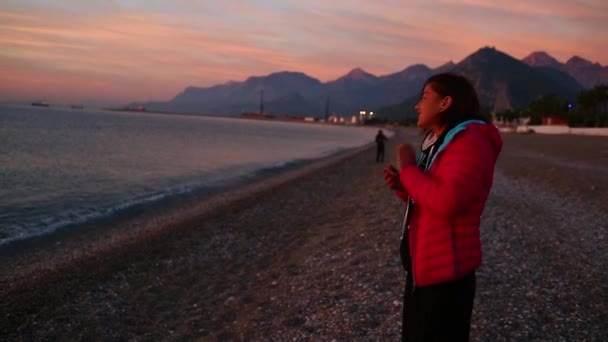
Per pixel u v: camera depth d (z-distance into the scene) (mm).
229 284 6961
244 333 5027
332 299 5523
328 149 54812
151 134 69938
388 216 10422
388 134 120750
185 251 9086
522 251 7016
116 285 7141
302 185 19859
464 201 1878
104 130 75125
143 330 5492
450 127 2059
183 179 22375
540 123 95500
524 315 4605
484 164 1904
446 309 2051
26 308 6262
